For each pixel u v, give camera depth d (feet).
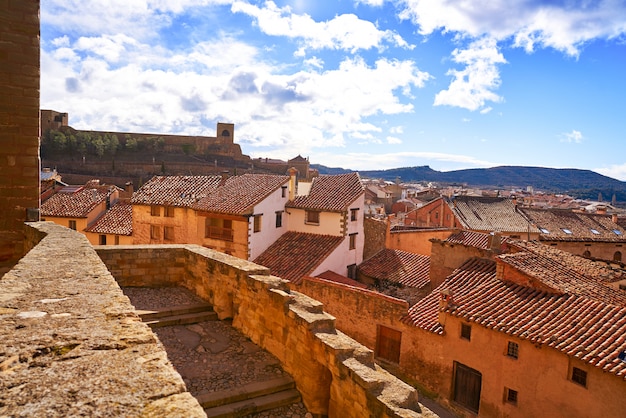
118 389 8.02
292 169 99.19
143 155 347.77
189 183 116.78
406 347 56.13
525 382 43.45
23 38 34.86
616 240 105.81
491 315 47.50
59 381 8.13
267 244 93.15
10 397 7.46
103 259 33.86
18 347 9.25
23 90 34.94
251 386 21.08
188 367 22.79
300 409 20.57
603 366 36.73
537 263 56.59
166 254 35.78
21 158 34.94
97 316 11.46
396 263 85.66
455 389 50.98
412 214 175.01
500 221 149.79
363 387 16.49
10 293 12.92
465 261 64.03
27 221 35.14
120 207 135.64
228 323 29.50
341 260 86.84
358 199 92.48
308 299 24.16
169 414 7.34
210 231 97.66
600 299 48.49
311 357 20.68
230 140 387.75
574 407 39.42
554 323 43.52
